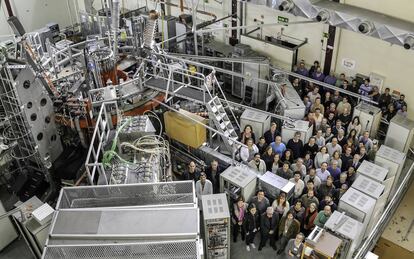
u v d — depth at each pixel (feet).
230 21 45.85
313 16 32.48
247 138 33.60
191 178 30.53
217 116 32.07
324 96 40.60
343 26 31.42
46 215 25.58
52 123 32.35
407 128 33.73
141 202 21.59
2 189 33.81
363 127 36.22
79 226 18.88
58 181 33.35
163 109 35.68
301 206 27.86
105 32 42.83
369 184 28.22
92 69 34.53
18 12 51.21
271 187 28.71
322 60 42.01
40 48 39.52
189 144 33.06
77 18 57.77
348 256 24.93
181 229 18.58
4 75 28.35
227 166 31.65
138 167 24.93
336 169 30.83
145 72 34.81
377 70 38.78
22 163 33.76
